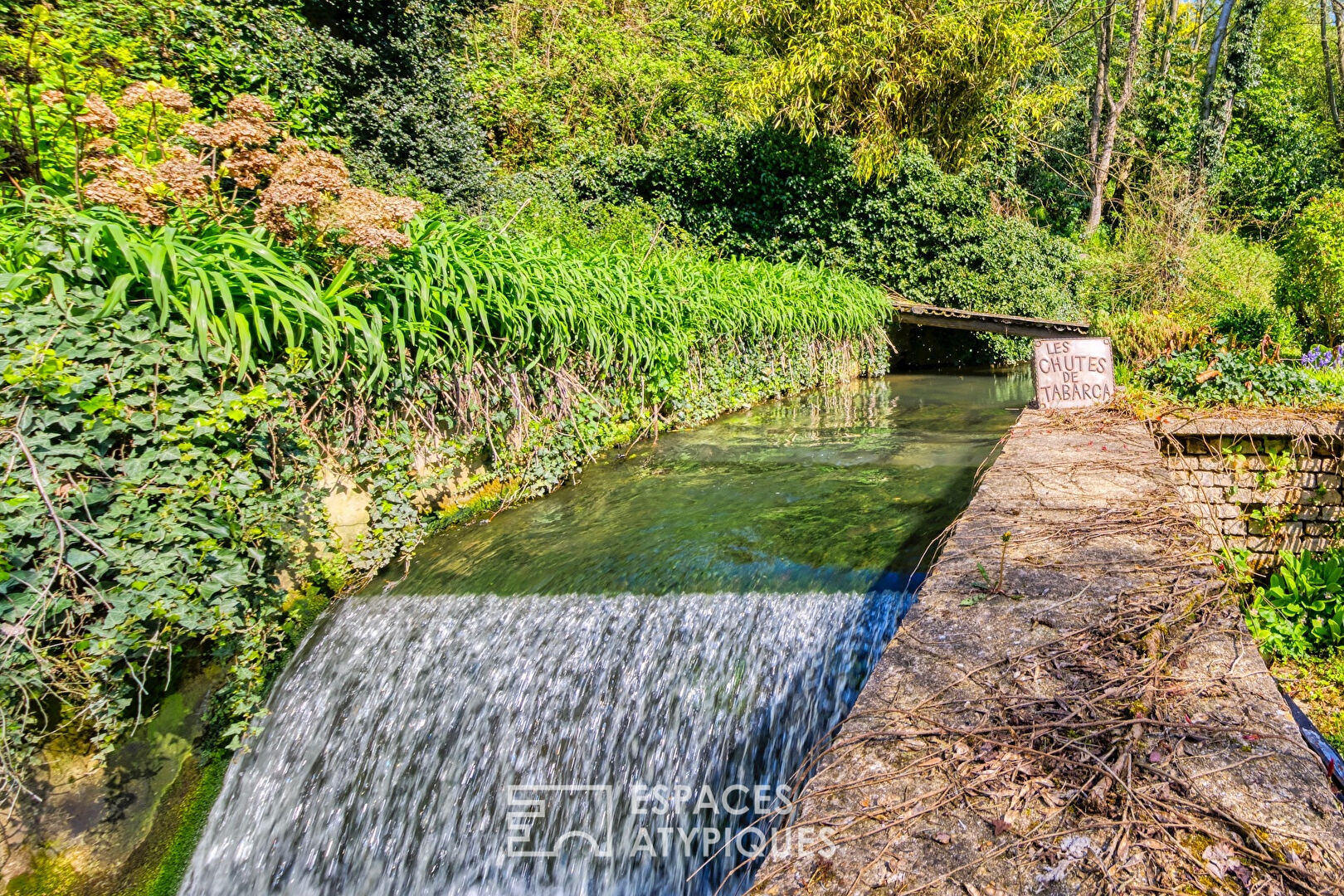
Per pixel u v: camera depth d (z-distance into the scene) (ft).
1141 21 60.39
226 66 23.85
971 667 5.98
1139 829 4.17
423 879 10.73
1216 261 49.60
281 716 11.56
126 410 9.39
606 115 51.19
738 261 38.99
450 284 15.28
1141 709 5.23
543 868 10.56
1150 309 44.62
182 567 9.67
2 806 8.68
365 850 10.90
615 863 10.38
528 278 17.65
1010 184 58.13
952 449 20.31
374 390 13.79
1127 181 66.64
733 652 11.03
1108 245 59.26
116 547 9.05
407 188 27.25
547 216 33.14
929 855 4.11
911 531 13.82
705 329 25.54
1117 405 16.94
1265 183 72.38
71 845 9.17
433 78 32.32
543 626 12.07
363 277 14.29
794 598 11.51
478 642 12.14
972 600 7.18
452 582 13.43
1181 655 5.93
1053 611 6.84
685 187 44.34
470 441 15.83
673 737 10.69
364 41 30.07
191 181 11.81
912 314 39.50
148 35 22.03
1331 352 19.21
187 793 10.41
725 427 24.23
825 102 43.45
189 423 9.93
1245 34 65.31
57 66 14.46
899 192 42.86
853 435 22.74
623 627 11.81
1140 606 6.80
